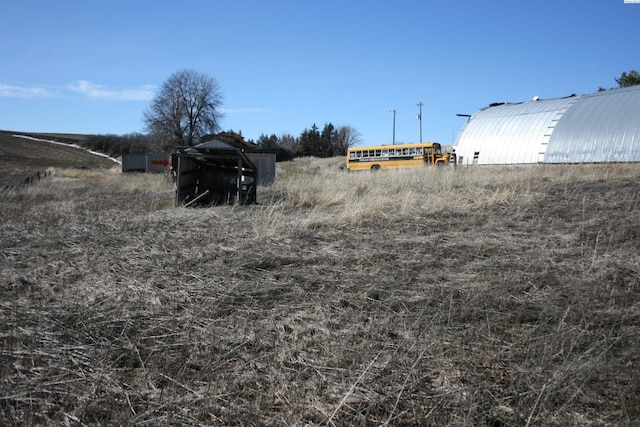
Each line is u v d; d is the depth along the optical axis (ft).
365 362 11.95
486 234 25.32
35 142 295.07
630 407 9.87
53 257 22.33
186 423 9.68
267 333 13.78
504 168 68.23
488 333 13.41
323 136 370.73
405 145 131.44
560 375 10.73
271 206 35.81
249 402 10.32
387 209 34.06
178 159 41.47
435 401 10.25
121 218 33.81
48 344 13.10
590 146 84.79
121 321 14.71
